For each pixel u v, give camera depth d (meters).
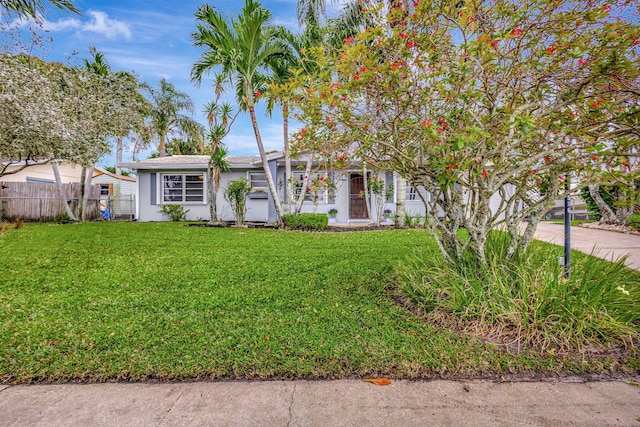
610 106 3.22
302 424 2.09
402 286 4.31
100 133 11.74
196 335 3.20
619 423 2.09
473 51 3.16
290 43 10.79
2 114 7.56
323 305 3.99
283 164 14.14
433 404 2.28
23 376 2.54
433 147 3.53
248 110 11.80
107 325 3.41
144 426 2.07
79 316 3.65
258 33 10.03
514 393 2.40
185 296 4.31
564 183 4.07
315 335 3.20
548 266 3.74
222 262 6.17
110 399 2.32
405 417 2.15
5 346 2.96
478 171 3.36
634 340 3.06
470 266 3.97
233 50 9.87
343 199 14.56
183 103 23.47
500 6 3.39
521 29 3.38
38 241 8.45
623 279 3.89
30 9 6.68
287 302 4.09
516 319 3.16
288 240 8.64
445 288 3.74
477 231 3.82
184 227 11.71
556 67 3.34
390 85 3.46
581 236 9.27
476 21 3.47
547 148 3.64
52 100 9.08
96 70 13.85
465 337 3.16
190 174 15.42
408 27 3.56
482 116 3.41
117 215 19.66
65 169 19.14
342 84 3.61
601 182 3.68
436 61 3.57
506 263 3.88
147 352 2.87
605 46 3.25
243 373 2.61
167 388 2.44
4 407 2.23
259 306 3.97
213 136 12.59
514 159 3.88
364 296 4.31
